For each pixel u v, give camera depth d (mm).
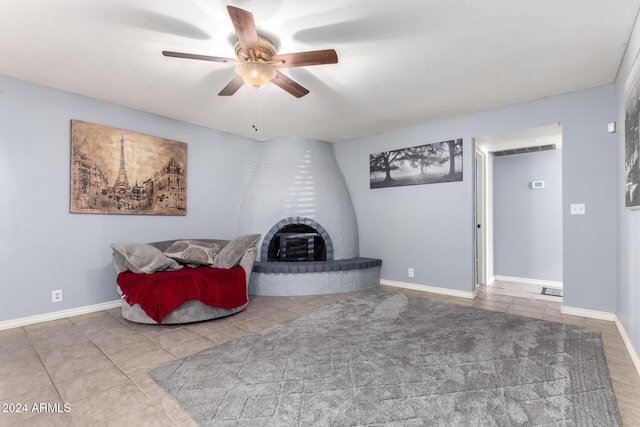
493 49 2338
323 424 1448
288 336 2564
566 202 3152
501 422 1444
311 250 4547
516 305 3492
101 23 2018
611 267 2910
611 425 1417
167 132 3865
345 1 1816
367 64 2553
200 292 2895
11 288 2777
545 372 1915
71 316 3104
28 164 2867
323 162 4883
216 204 4414
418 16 1957
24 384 1823
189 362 2096
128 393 1726
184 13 1917
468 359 2105
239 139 4715
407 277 4375
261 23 2012
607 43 2254
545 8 1889
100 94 3162
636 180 1963
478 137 3797
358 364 2049
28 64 2557
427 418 1480
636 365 1972
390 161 4500
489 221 4828
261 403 1618
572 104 3125
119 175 3424
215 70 2652
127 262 3035
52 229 3002
